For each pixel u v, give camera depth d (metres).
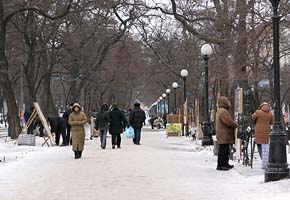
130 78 123.94
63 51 82.69
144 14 86.38
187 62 83.19
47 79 83.50
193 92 90.62
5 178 26.02
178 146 53.22
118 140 47.97
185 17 56.00
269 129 29.89
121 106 174.12
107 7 65.31
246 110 40.78
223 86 47.66
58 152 42.81
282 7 38.47
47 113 82.38
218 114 28.64
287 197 18.73
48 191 21.78
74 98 93.19
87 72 89.62
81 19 77.88
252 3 41.59
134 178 25.59
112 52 102.81
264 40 45.47
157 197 20.03
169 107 133.00
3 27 59.03
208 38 48.72
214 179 25.03
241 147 32.62
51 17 59.22
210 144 48.69
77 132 36.84
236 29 42.16
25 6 61.72
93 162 33.69
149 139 69.81
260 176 25.16
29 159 36.41
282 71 77.19
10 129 64.00
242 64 42.97
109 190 21.88
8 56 79.81
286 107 98.75
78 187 22.81
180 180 24.78
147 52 106.31
